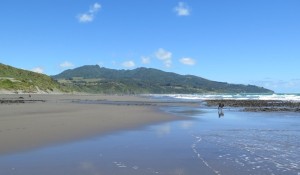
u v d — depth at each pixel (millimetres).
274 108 60656
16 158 15438
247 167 14453
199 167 14359
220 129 27531
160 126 29109
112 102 86250
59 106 58594
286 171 13867
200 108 60125
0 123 27938
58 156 16016
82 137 21688
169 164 14797
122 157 16031
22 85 183625
